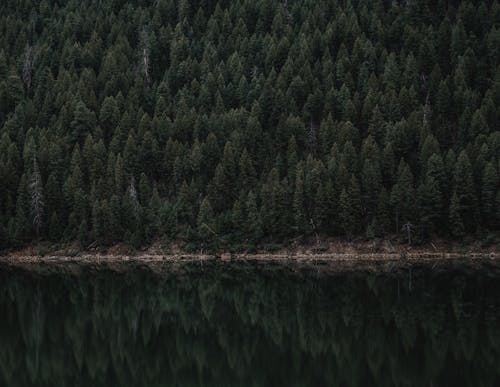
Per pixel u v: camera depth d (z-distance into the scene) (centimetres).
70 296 8175
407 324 5878
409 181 11256
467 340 5181
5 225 12406
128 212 12150
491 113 13025
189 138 14262
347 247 11306
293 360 4994
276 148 13425
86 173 13225
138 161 13312
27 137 14312
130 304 7612
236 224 11862
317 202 11369
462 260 10412
